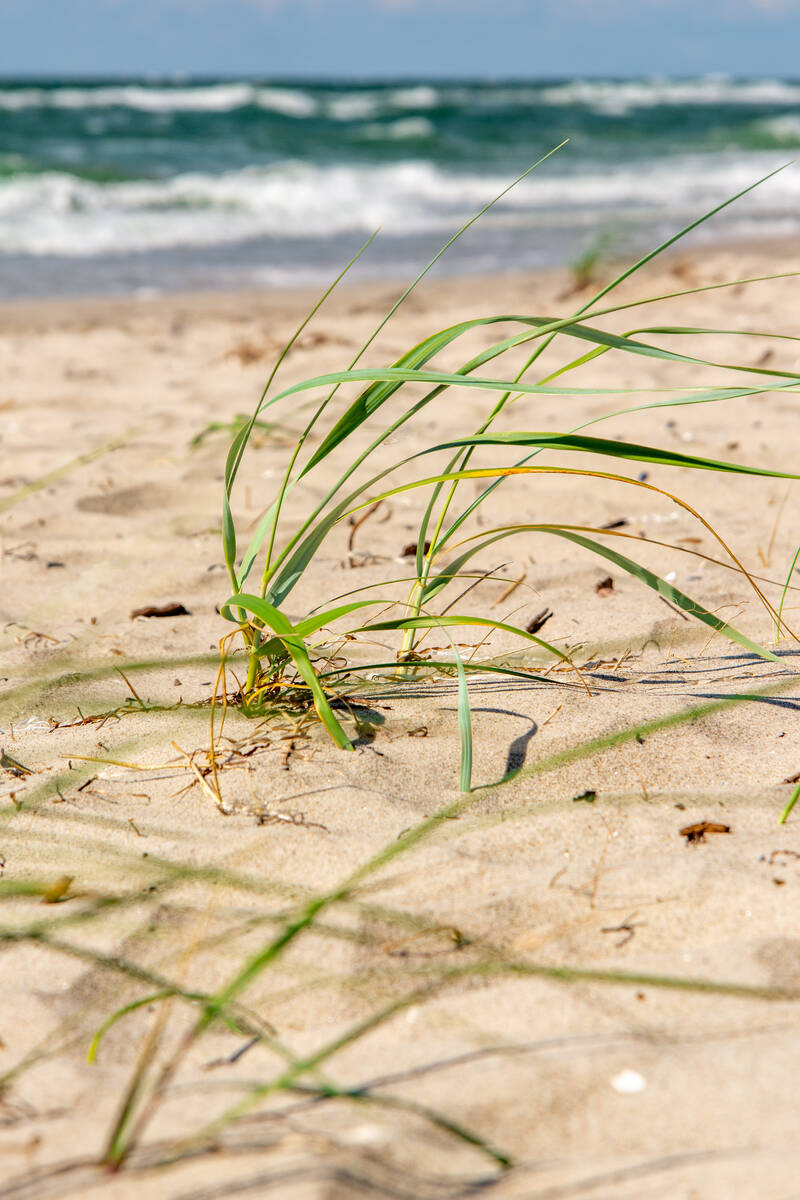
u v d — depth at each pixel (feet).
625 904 4.21
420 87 91.20
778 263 17.87
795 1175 3.65
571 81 183.62
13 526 6.59
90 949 4.16
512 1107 3.80
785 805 4.47
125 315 14.37
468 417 8.83
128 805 4.56
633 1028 3.94
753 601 5.54
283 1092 3.84
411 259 20.44
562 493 6.88
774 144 45.80
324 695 4.78
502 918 4.19
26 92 59.26
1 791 4.65
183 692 5.08
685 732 4.74
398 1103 3.81
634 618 5.44
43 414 9.30
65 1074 3.91
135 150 34.91
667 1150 3.71
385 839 4.41
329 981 4.07
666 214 27.91
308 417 9.00
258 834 4.44
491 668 4.80
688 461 4.37
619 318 13.07
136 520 6.68
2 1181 3.67
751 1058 3.86
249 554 4.85
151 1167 3.68
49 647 5.44
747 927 4.14
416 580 4.96
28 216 23.31
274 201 27.43
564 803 4.50
